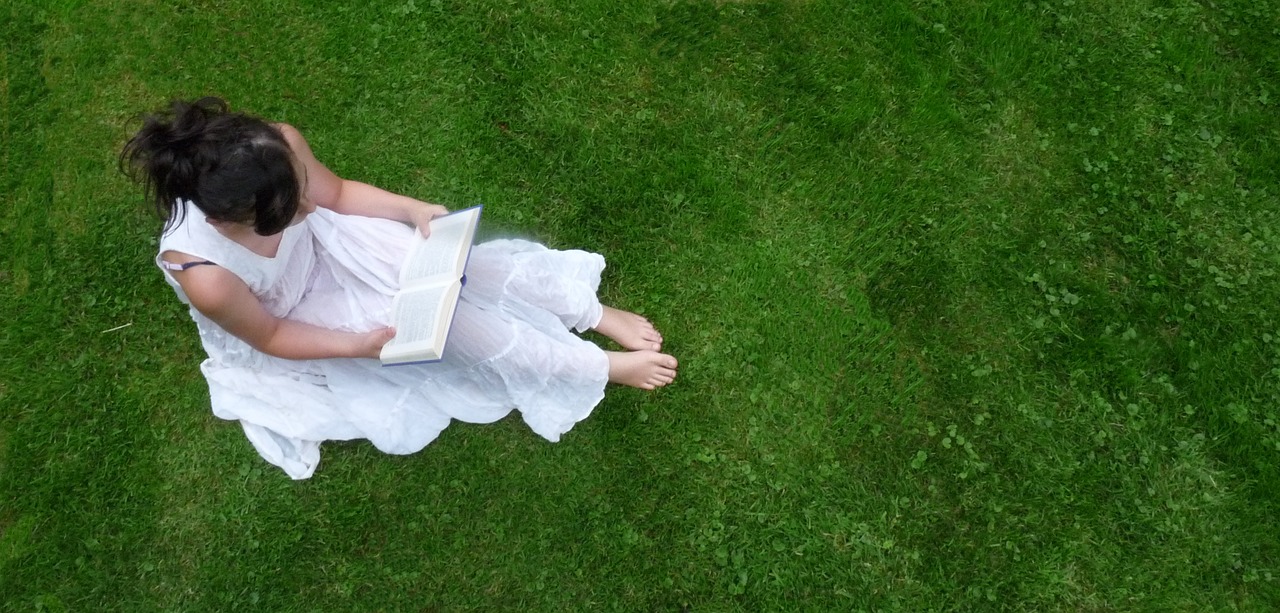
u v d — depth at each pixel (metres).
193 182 2.11
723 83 3.68
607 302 3.37
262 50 3.65
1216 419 3.17
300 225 2.65
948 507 3.10
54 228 3.39
